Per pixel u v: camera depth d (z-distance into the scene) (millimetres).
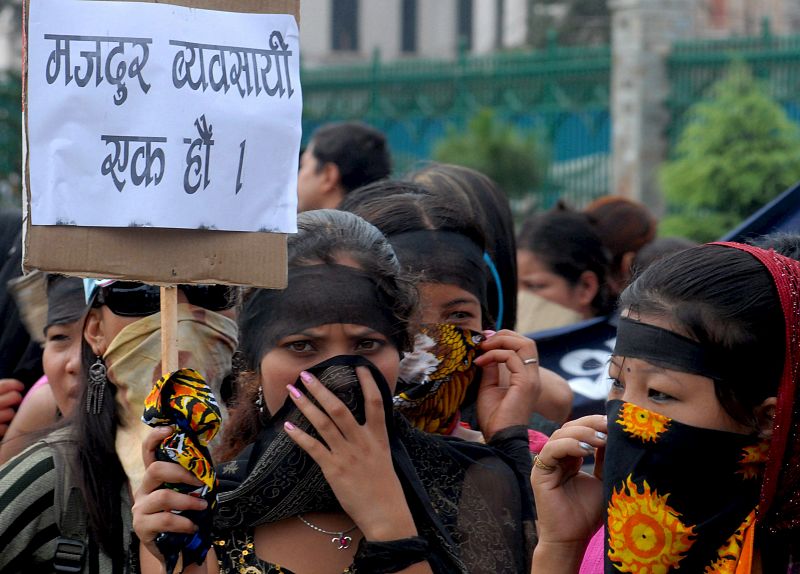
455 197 3418
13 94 22203
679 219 17406
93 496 3023
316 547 2686
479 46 40188
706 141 17125
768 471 2207
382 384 2645
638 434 2295
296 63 2686
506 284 3830
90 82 2568
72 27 2576
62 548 3004
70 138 2562
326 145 6465
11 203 21688
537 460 2541
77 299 3557
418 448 2842
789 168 16703
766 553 2301
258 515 2654
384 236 2957
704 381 2254
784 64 20422
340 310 2615
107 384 3146
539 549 2525
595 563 2537
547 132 23141
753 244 2754
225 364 3250
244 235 2615
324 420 2553
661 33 21719
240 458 2762
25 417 3961
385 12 40531
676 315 2271
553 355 4789
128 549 3016
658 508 2287
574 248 5742
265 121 2637
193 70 2598
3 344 4543
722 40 21297
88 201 2557
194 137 2586
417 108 24734
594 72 22656
